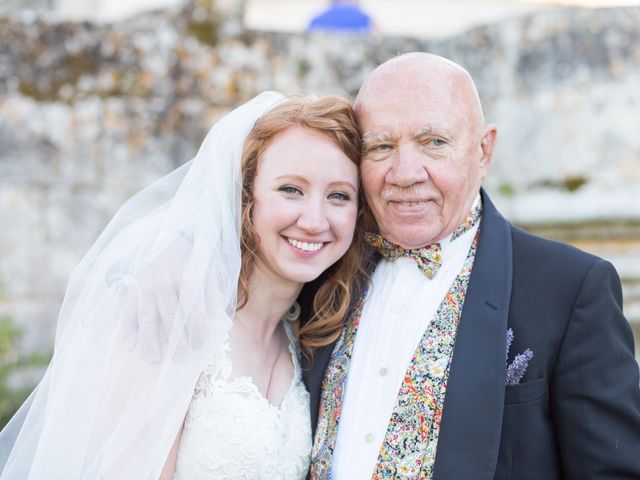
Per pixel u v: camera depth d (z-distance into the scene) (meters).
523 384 2.45
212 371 2.55
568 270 2.51
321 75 5.84
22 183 5.46
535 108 5.55
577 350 2.43
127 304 2.54
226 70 5.73
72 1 8.02
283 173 2.59
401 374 2.52
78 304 2.68
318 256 2.64
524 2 10.70
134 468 2.41
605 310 2.45
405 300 2.61
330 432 2.61
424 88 2.52
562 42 5.48
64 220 5.52
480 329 2.47
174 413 2.45
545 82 5.52
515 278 2.56
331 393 2.67
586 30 5.43
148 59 5.64
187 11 5.71
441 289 2.59
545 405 2.46
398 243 2.64
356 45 5.91
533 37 5.57
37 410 2.62
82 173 5.55
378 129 2.55
